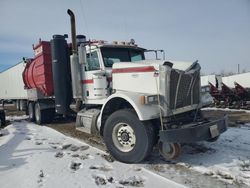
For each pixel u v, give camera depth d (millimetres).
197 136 5738
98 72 7730
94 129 7543
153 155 6758
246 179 5188
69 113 9836
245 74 26141
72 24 8203
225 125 6531
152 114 5930
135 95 6215
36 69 12609
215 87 19719
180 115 6512
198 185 4969
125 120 6207
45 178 5344
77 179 5262
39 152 7152
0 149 7621
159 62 6344
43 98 12500
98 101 7887
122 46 8227
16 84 18172
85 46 7977
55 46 9672
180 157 6539
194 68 6602
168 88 6062
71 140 8625
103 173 5598
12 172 5723
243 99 18859
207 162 6133
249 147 7223
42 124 12500
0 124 12930
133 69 6594
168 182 5078
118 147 6395
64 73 9688
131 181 5180
